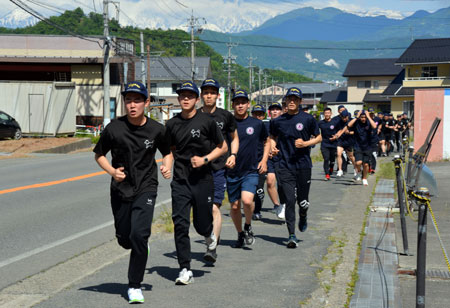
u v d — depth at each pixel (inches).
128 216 192.1
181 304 186.1
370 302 185.3
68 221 353.1
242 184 268.2
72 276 227.5
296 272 226.7
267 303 186.9
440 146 825.5
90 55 1952.5
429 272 225.6
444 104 824.3
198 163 210.8
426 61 2155.5
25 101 1235.9
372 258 246.8
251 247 276.8
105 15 1373.0
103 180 565.6
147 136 190.7
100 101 1877.5
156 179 195.3
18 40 1966.0
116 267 239.0
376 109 3041.3
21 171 657.6
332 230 318.3
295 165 277.7
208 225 220.1
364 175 537.6
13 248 280.1
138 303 187.2
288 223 276.1
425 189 161.5
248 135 264.8
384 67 3223.4
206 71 3457.2
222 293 198.2
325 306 183.0
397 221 346.0
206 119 215.5
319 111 3459.6
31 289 207.8
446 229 314.0
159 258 254.4
